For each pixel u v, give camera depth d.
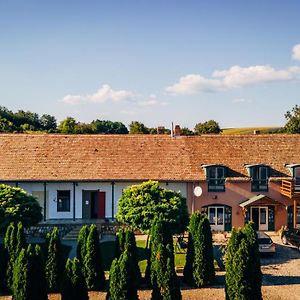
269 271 32.53
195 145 48.06
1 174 43.97
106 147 47.44
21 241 28.36
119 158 46.25
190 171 45.16
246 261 25.06
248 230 26.08
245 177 45.09
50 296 27.64
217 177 44.97
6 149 46.66
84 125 104.56
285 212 45.09
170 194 36.41
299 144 48.78
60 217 44.72
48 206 44.56
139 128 101.25
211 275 29.58
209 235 29.73
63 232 42.22
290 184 43.06
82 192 44.72
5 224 34.62
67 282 24.41
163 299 25.09
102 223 43.00
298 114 84.31
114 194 44.69
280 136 49.59
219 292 28.50
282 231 41.06
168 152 47.12
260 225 45.09
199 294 28.17
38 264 24.47
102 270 29.11
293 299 27.34
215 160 46.44
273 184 45.12
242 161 46.53
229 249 25.72
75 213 44.72
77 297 24.28
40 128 121.06
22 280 24.08
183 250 37.25
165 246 27.81
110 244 39.28
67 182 44.31
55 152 46.59
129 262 24.09
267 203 43.91
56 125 126.19
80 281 24.42
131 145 47.81
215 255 36.31
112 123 123.00
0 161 45.28
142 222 35.19
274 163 46.53
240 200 45.00
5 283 28.55
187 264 29.94
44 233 42.06
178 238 38.75
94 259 28.84
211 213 44.97
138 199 35.53
